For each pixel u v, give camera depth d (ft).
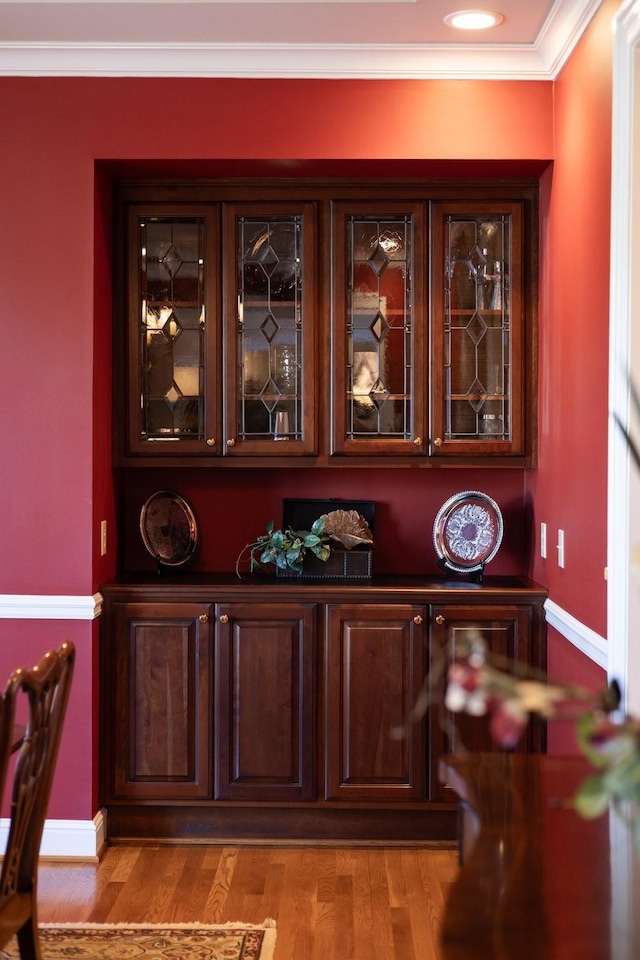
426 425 13.52
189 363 13.61
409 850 13.06
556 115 12.44
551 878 4.86
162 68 12.57
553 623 12.39
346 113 12.64
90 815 12.78
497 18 11.56
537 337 13.46
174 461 13.67
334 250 13.44
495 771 6.56
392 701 13.02
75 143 12.65
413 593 12.98
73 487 12.78
